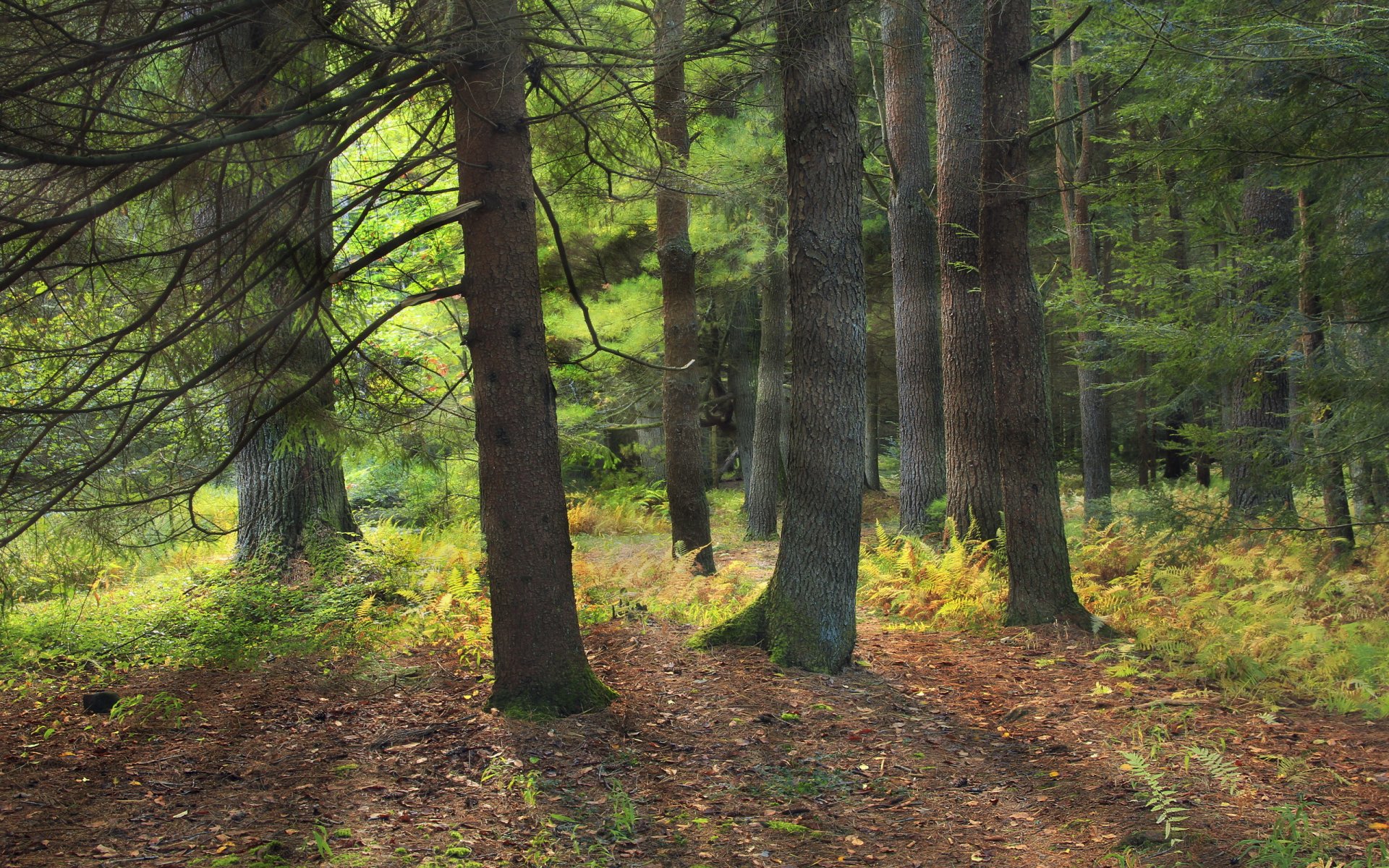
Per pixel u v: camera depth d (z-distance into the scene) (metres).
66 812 4.30
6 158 3.73
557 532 5.83
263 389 6.06
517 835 4.22
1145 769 4.43
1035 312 8.49
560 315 13.94
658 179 7.02
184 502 5.70
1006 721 5.95
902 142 12.98
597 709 5.79
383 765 4.99
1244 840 4.00
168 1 3.65
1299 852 3.81
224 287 4.91
